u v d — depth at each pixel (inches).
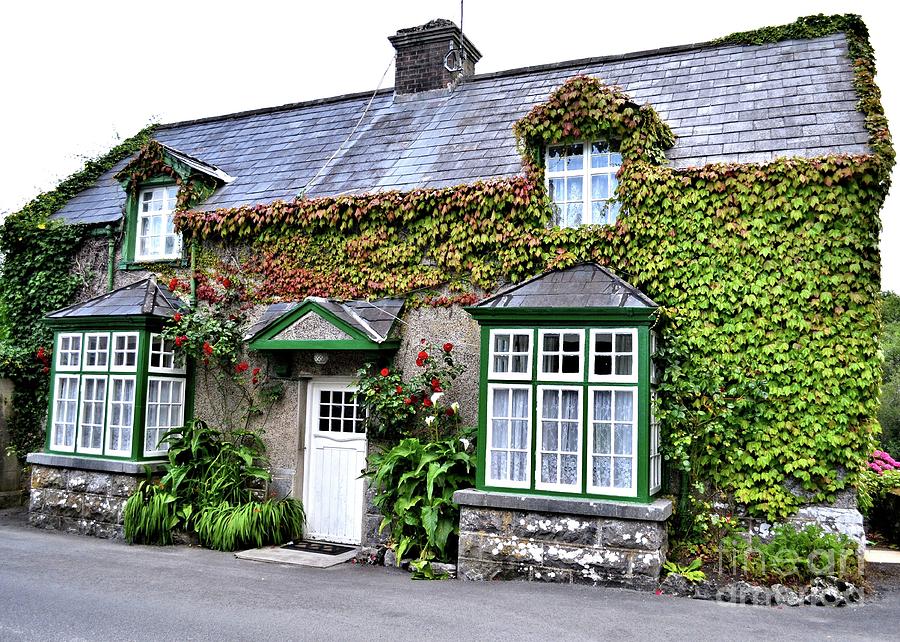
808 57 390.6
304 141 496.7
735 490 310.5
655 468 309.1
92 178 538.0
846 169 298.8
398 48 512.4
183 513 373.1
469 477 328.8
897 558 352.2
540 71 478.3
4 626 228.8
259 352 407.5
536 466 305.6
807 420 301.7
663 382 316.5
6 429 472.4
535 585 289.4
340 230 398.0
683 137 357.1
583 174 354.9
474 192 362.6
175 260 440.1
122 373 402.6
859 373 297.4
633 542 285.1
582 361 304.5
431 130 451.8
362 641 216.2
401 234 386.0
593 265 333.1
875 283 299.4
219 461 389.1
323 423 398.3
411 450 333.4
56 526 407.5
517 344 318.7
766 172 312.3
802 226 307.7
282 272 410.9
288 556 343.9
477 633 224.1
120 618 238.1
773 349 307.7
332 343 363.6
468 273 366.0
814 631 228.5
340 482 388.8
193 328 404.8
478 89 483.8
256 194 441.7
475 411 356.5
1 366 462.3
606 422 300.5
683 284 322.7
